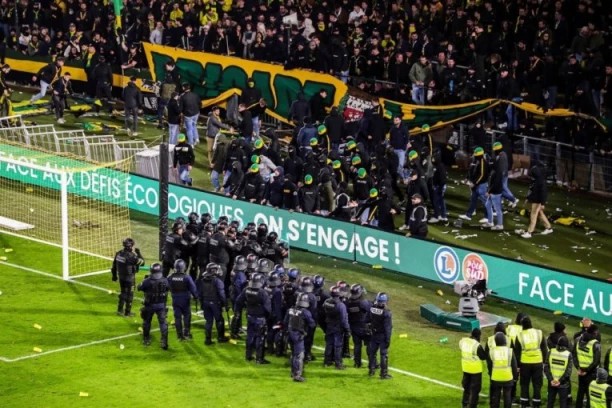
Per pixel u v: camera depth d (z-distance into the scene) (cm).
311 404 3878
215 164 5941
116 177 5972
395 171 5791
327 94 6856
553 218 5853
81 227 5703
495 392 3744
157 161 6203
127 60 7669
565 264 5253
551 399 3778
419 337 4484
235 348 4378
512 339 3869
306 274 5131
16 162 5422
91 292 4941
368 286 5000
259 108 6769
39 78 7906
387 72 6819
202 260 4812
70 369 4156
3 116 7188
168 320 4653
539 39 6475
